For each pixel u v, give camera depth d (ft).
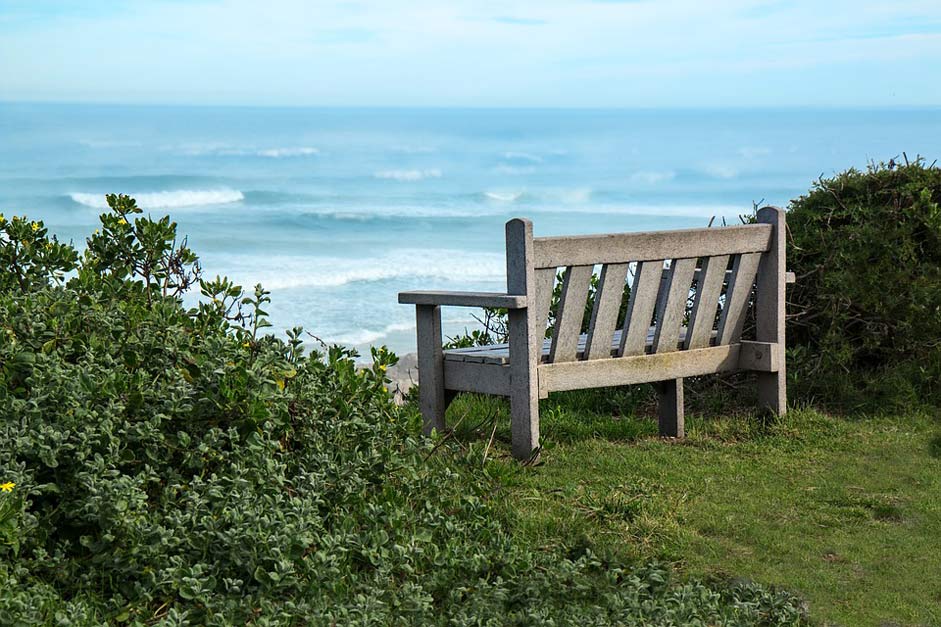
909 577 12.59
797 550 13.43
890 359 22.41
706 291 19.03
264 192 168.45
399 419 14.75
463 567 11.62
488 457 17.01
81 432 11.03
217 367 12.27
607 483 16.06
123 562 10.47
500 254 113.09
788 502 15.33
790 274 19.81
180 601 10.42
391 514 12.10
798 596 11.75
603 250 17.38
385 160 230.48
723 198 180.65
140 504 10.55
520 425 17.12
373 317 73.41
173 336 13.41
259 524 10.66
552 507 14.58
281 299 81.15
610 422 20.33
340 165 218.59
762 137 291.99
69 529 11.07
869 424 19.94
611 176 202.49
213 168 207.51
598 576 11.89
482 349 18.86
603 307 17.78
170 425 12.23
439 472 14.79
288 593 10.59
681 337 19.79
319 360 14.80
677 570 12.61
